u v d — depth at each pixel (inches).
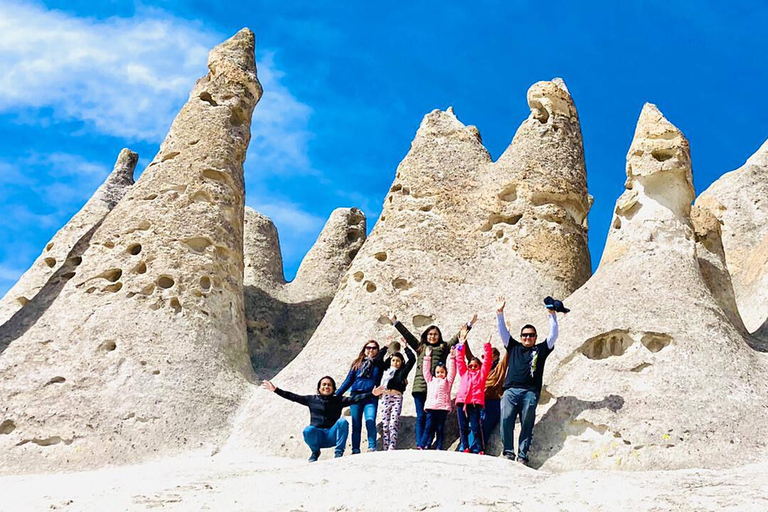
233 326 620.1
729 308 595.2
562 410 470.9
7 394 540.7
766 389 480.1
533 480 391.2
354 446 484.1
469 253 623.8
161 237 613.9
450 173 662.5
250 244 863.7
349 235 898.1
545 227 623.2
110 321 576.7
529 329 464.4
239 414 563.5
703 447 442.0
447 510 339.6
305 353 595.2
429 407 476.7
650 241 549.3
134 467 501.4
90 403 536.4
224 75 697.0
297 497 361.1
